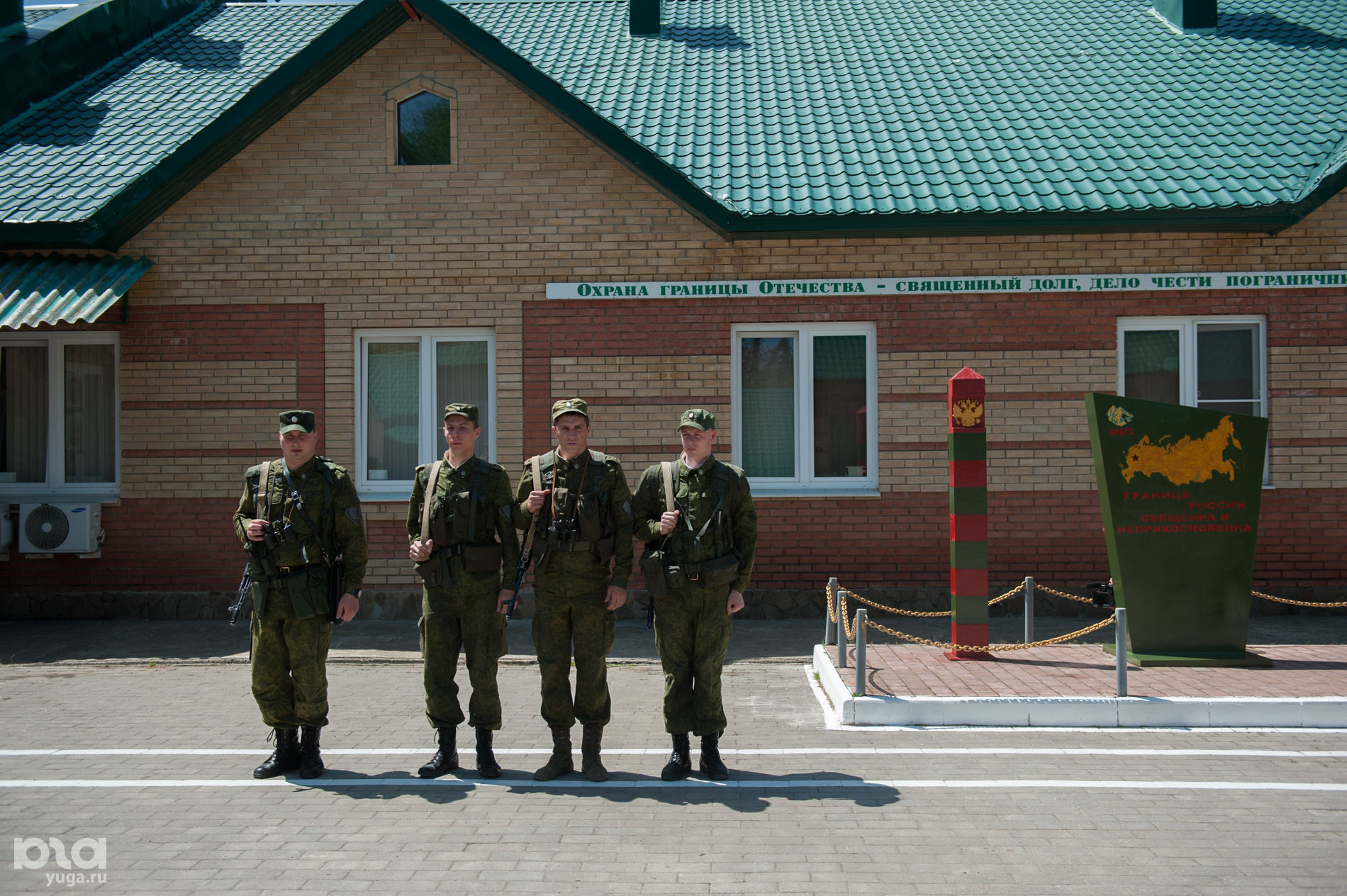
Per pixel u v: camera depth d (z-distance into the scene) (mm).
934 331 10320
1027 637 8367
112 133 11438
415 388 10734
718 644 5480
